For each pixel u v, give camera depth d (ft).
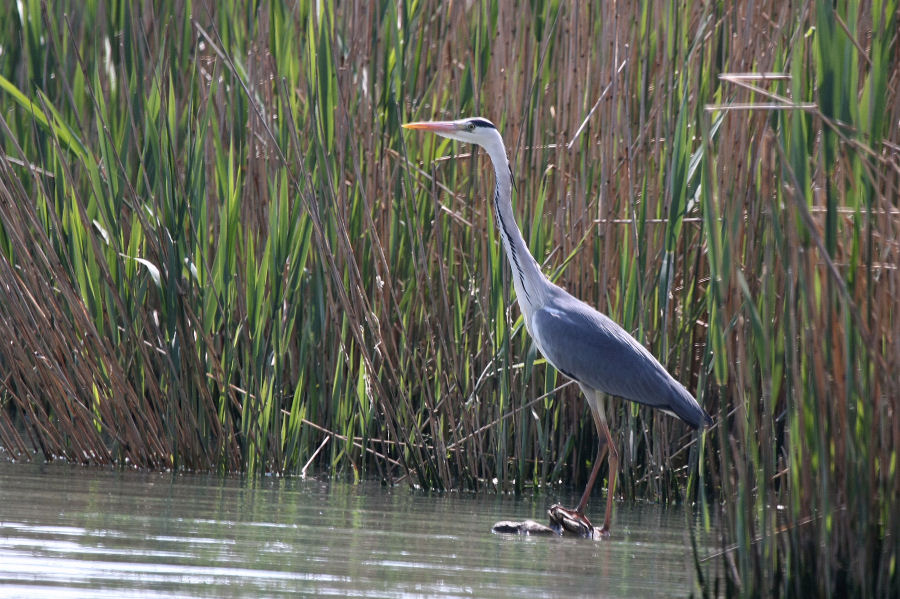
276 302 39.86
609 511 32.91
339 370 40.45
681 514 36.78
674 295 40.70
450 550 28.22
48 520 28.71
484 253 40.27
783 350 23.34
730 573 23.25
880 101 21.95
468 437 40.09
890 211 21.30
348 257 38.81
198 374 39.96
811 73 29.37
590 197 40.88
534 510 36.04
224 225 39.50
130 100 40.98
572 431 41.34
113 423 40.47
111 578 22.70
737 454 22.44
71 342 39.65
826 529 21.49
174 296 39.37
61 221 40.70
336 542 28.25
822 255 20.74
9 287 39.99
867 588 21.30
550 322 35.06
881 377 21.20
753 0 36.83
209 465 40.70
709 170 23.09
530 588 24.09
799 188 20.81
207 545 26.78
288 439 41.09
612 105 38.65
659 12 39.47
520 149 40.86
